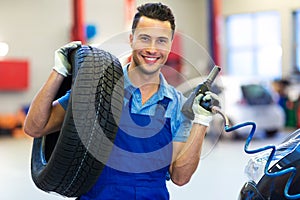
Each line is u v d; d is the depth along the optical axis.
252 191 1.62
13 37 11.38
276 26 13.50
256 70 13.91
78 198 1.76
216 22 9.66
